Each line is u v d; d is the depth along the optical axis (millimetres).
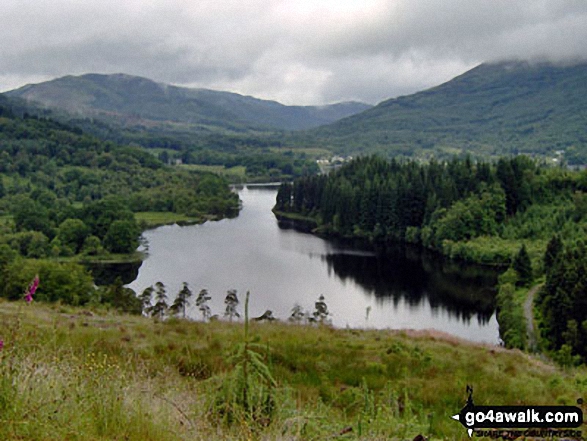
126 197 165500
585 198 97000
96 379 6703
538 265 72250
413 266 86625
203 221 136375
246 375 6965
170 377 9562
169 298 65688
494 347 21734
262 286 72312
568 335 42406
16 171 179875
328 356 15852
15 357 6145
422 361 16406
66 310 20844
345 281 76000
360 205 117812
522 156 117500
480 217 99500
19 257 72625
